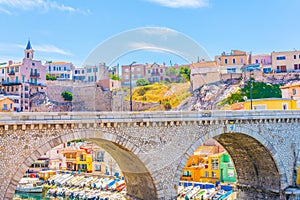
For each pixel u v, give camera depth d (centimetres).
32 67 10769
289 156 5528
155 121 4281
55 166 10331
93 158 8725
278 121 5419
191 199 7238
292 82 10831
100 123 3956
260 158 5738
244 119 5031
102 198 7469
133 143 4188
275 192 5616
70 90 9675
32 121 3616
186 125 4544
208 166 8206
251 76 10044
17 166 3600
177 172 4456
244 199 6347
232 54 11200
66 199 7950
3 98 9056
